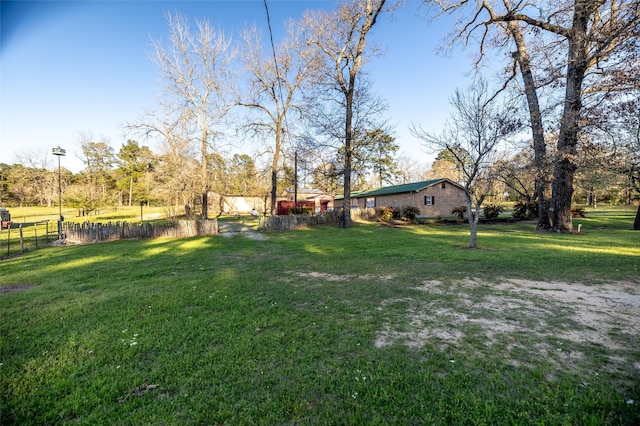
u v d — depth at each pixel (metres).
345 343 3.38
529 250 9.37
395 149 45.78
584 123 10.77
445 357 3.02
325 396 2.45
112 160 54.59
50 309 4.62
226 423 2.16
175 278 6.64
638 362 2.86
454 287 5.55
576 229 15.90
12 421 2.20
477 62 17.50
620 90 9.05
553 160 13.36
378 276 6.54
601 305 4.43
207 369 2.86
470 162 10.79
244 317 4.21
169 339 3.51
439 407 2.27
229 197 44.12
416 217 26.95
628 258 7.71
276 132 23.95
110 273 7.24
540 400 2.33
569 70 11.82
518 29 14.12
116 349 3.28
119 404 2.38
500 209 25.02
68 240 13.88
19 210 40.62
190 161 26.95
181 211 38.69
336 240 13.50
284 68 22.52
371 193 33.72
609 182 17.78
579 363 2.86
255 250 10.99
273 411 2.27
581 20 10.45
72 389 2.58
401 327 3.79
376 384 2.59
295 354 3.14
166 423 2.17
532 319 3.96
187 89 21.44
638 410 2.17
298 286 5.84
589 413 2.18
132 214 36.75
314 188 49.81
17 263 8.80
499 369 2.79
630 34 7.29
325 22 19.56
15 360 3.06
